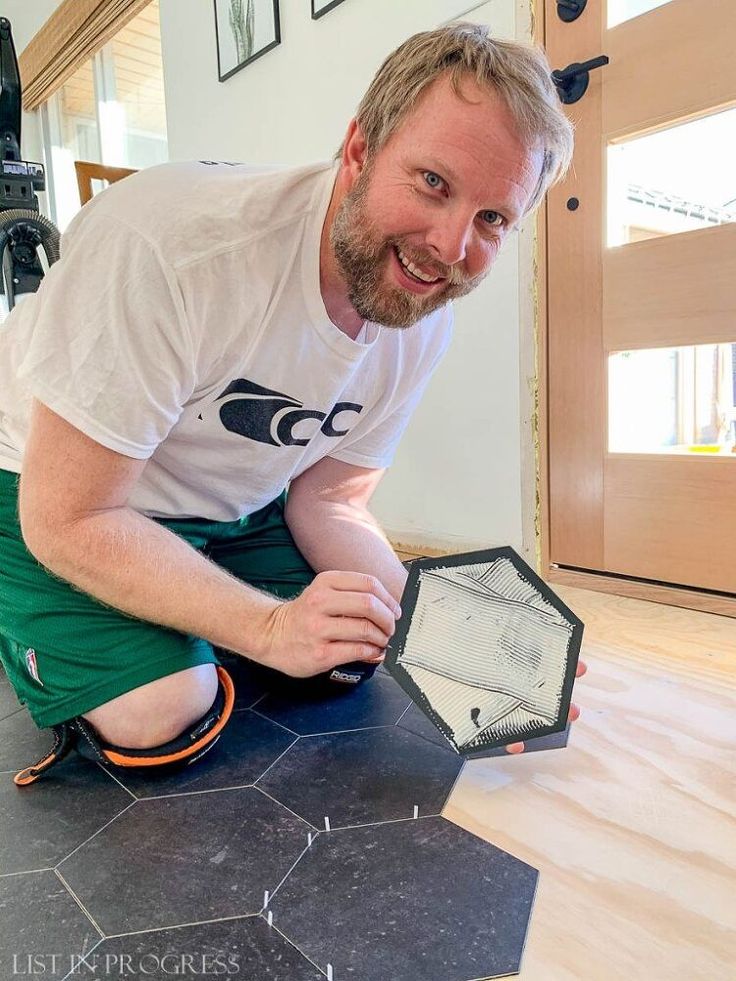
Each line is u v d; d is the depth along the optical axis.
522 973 0.52
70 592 0.81
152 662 0.78
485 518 1.77
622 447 1.51
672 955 0.54
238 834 0.69
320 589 0.73
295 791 0.77
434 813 0.72
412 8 1.73
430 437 1.86
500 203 0.64
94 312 0.67
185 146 2.63
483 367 1.72
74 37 3.53
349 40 1.91
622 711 0.94
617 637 1.23
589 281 1.49
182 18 2.53
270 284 0.73
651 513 1.45
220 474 0.94
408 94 0.64
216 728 0.83
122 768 0.80
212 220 0.70
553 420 1.60
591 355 1.51
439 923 0.57
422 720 0.94
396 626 0.78
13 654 0.85
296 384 0.84
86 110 4.24
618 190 1.46
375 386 0.97
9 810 0.75
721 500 1.35
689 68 1.30
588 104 1.45
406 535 1.96
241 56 2.27
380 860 0.65
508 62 0.63
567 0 1.45
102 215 0.71
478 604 0.82
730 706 0.95
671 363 1.55
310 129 2.09
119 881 0.63
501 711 0.77
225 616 0.74
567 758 0.83
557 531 1.63
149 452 0.74
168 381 0.70
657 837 0.68
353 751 0.86
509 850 0.66
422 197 0.64
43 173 2.00
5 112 1.95
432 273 0.69
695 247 1.33
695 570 1.40
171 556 0.75
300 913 0.58
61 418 0.68
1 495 0.85
